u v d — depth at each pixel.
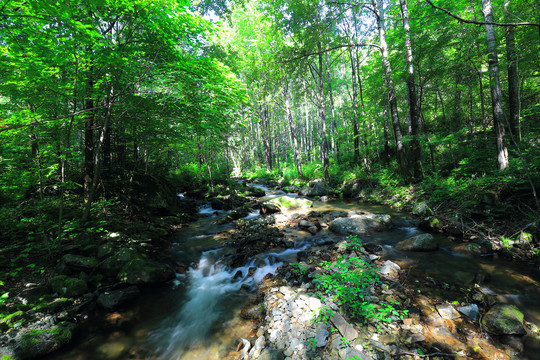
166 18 5.02
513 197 5.93
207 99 6.27
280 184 19.23
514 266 4.44
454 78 9.82
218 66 7.27
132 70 5.30
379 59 15.23
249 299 4.14
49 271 4.45
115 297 4.02
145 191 8.54
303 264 4.75
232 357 2.89
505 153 6.99
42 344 2.94
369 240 6.32
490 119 12.70
